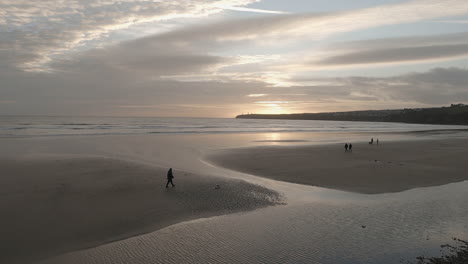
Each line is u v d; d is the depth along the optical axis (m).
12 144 40.84
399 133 86.94
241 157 33.56
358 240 11.11
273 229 12.30
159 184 19.12
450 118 198.62
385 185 20.42
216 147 44.06
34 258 9.67
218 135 71.00
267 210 14.89
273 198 17.05
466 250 10.21
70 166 23.69
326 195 17.86
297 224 12.88
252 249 10.39
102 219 13.03
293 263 9.39
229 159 32.06
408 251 10.17
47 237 11.14
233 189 18.61
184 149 41.00
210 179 20.98
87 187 17.64
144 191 17.44
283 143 51.91
